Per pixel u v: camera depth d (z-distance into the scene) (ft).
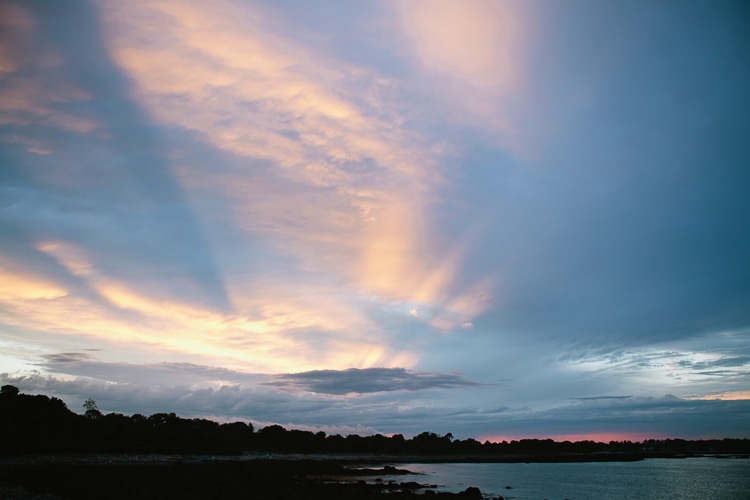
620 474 340.18
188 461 318.04
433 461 561.02
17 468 211.61
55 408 334.65
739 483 270.46
